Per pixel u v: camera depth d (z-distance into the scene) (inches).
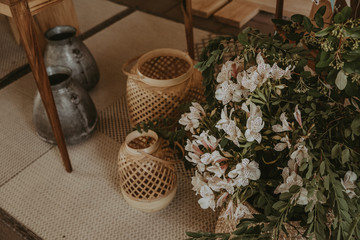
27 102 69.4
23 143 61.2
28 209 50.9
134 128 48.9
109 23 90.4
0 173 56.4
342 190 26.8
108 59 78.7
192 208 49.3
